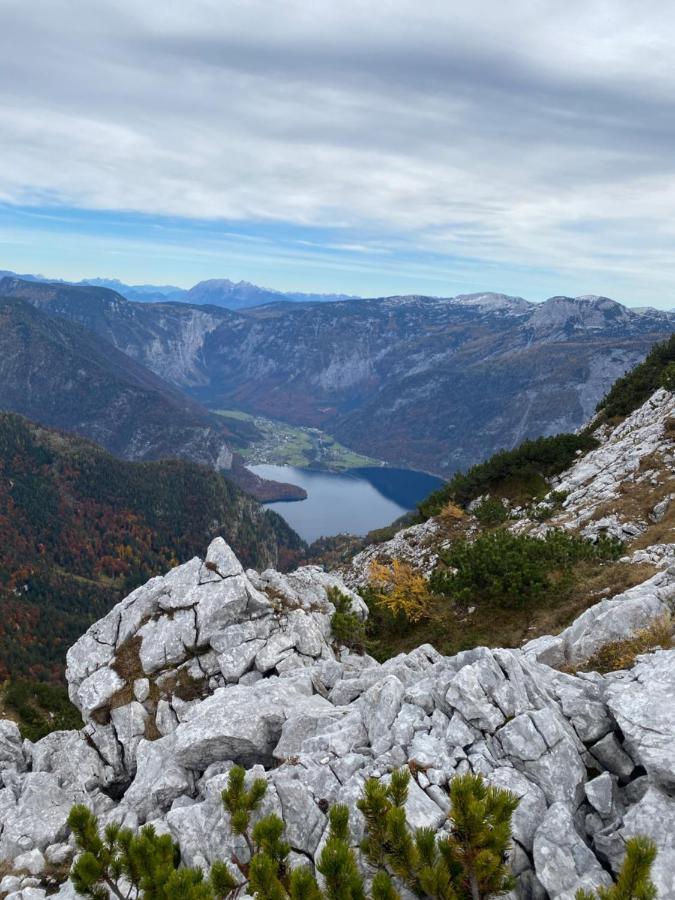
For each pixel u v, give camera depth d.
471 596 29.42
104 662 22.09
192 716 16.81
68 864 15.12
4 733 23.03
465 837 8.88
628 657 16.59
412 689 14.44
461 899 8.84
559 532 33.06
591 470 48.06
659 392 55.38
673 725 11.06
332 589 27.58
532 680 13.31
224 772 15.03
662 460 42.47
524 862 10.09
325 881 9.26
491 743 12.16
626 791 10.96
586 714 12.30
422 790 11.27
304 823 11.54
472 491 56.56
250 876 9.24
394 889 9.02
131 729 19.62
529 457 56.06
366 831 9.89
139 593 24.22
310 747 13.76
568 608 26.11
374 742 13.27
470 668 13.31
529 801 10.78
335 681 18.91
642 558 28.75
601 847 9.93
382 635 30.23
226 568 23.67
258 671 20.83
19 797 18.36
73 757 19.52
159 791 15.49
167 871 10.08
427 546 47.84
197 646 21.72
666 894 8.59
